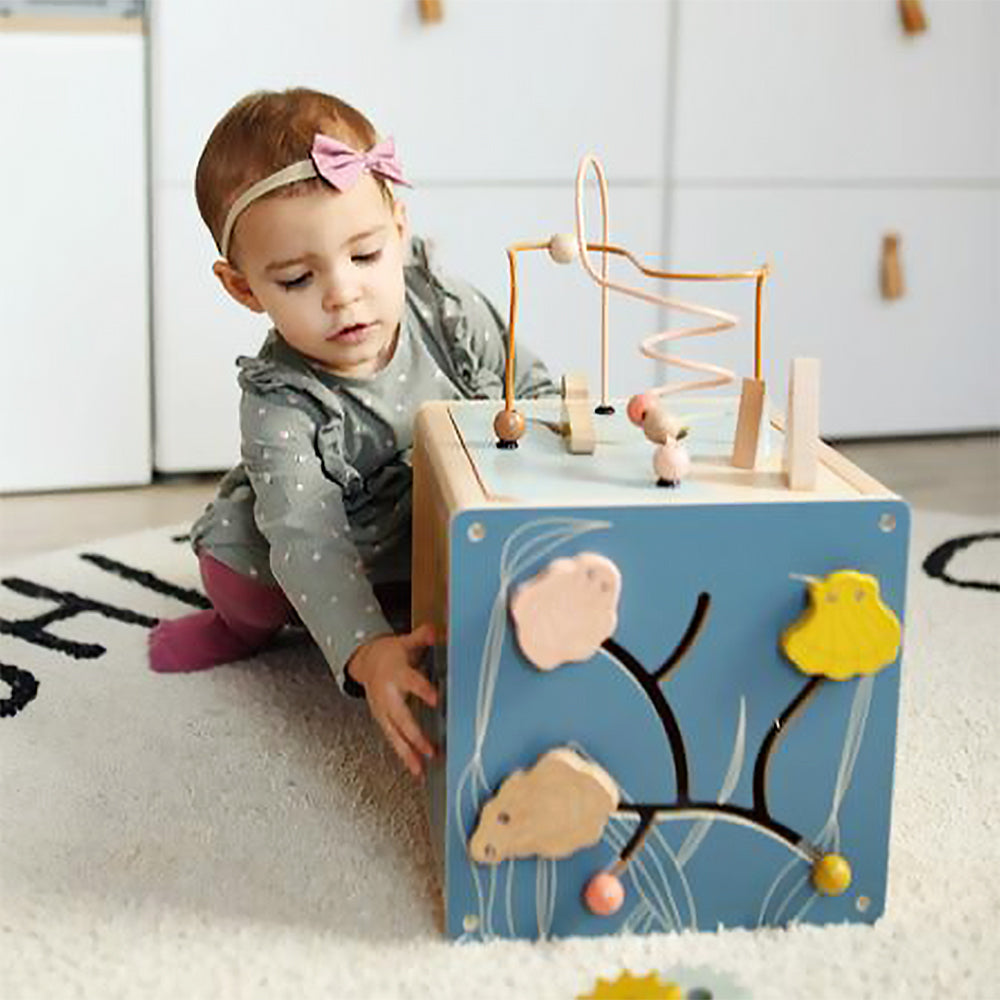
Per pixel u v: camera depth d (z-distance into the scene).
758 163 1.94
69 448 1.83
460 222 1.87
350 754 1.21
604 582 0.92
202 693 1.31
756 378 1.00
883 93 1.95
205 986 0.93
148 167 1.78
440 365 1.35
